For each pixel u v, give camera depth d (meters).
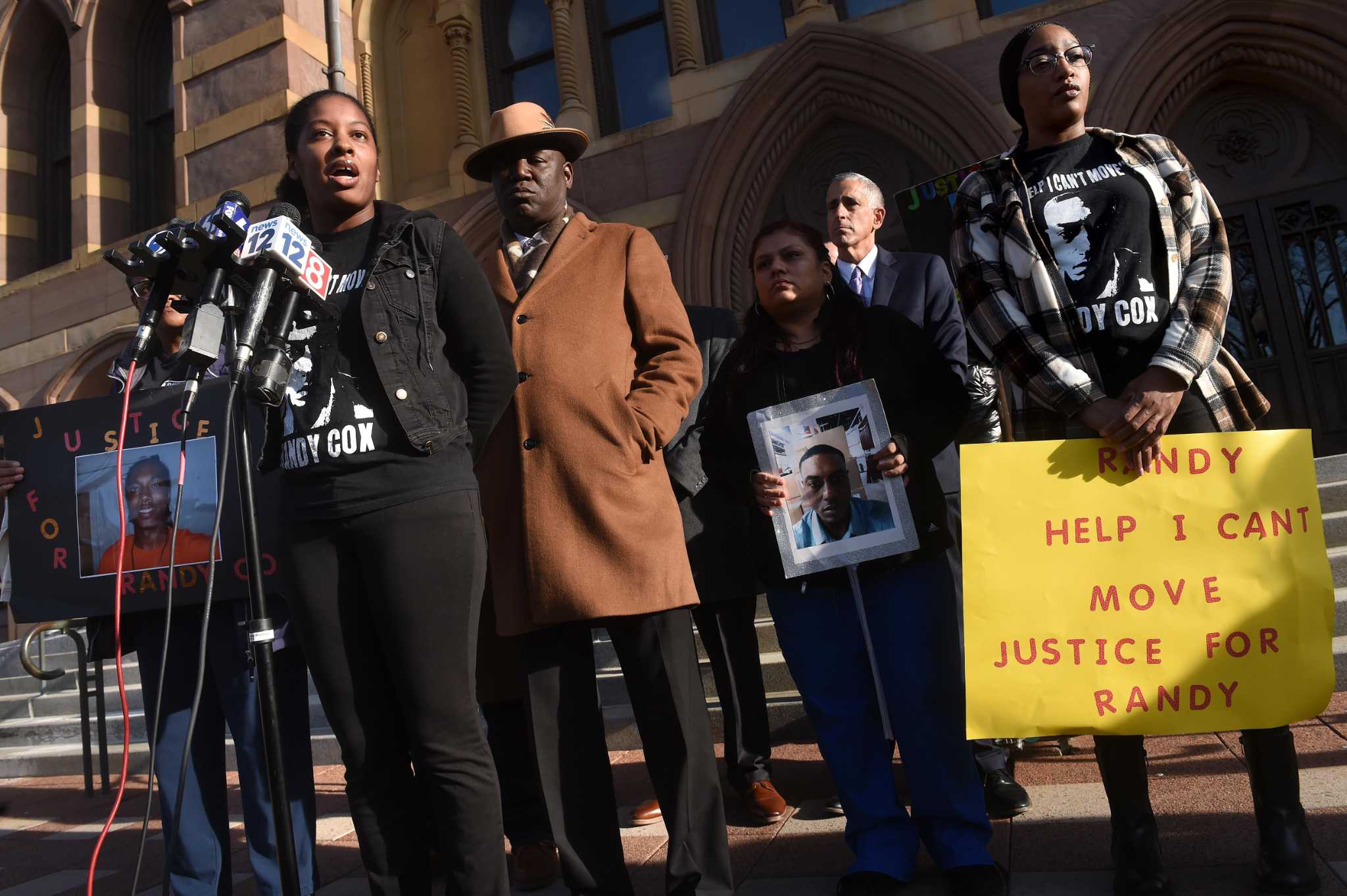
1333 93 6.31
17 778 5.44
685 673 2.11
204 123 8.73
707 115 7.66
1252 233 6.67
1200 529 1.85
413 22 9.18
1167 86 6.45
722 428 2.44
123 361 2.86
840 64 7.12
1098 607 1.85
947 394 2.26
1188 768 2.74
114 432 2.69
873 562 2.19
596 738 2.12
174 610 2.53
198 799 2.46
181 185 8.76
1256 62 6.47
